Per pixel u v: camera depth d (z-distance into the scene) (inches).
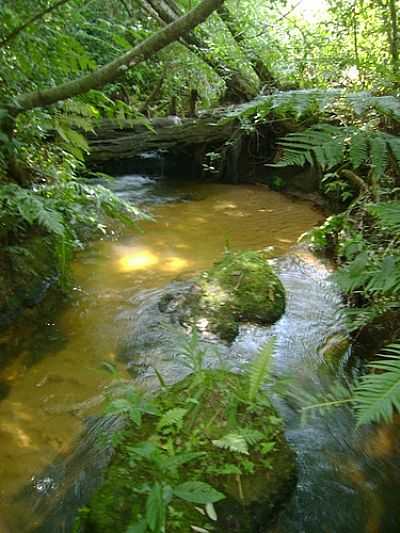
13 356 117.6
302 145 63.7
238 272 148.6
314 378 114.9
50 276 144.0
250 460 81.4
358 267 81.3
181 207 229.0
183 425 84.5
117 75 112.1
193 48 222.8
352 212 162.6
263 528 76.9
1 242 134.0
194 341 107.3
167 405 89.8
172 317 135.5
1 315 125.5
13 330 125.4
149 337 127.6
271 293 142.0
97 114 137.3
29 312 132.3
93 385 109.9
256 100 79.5
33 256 141.3
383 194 141.5
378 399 54.5
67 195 131.6
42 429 97.3
